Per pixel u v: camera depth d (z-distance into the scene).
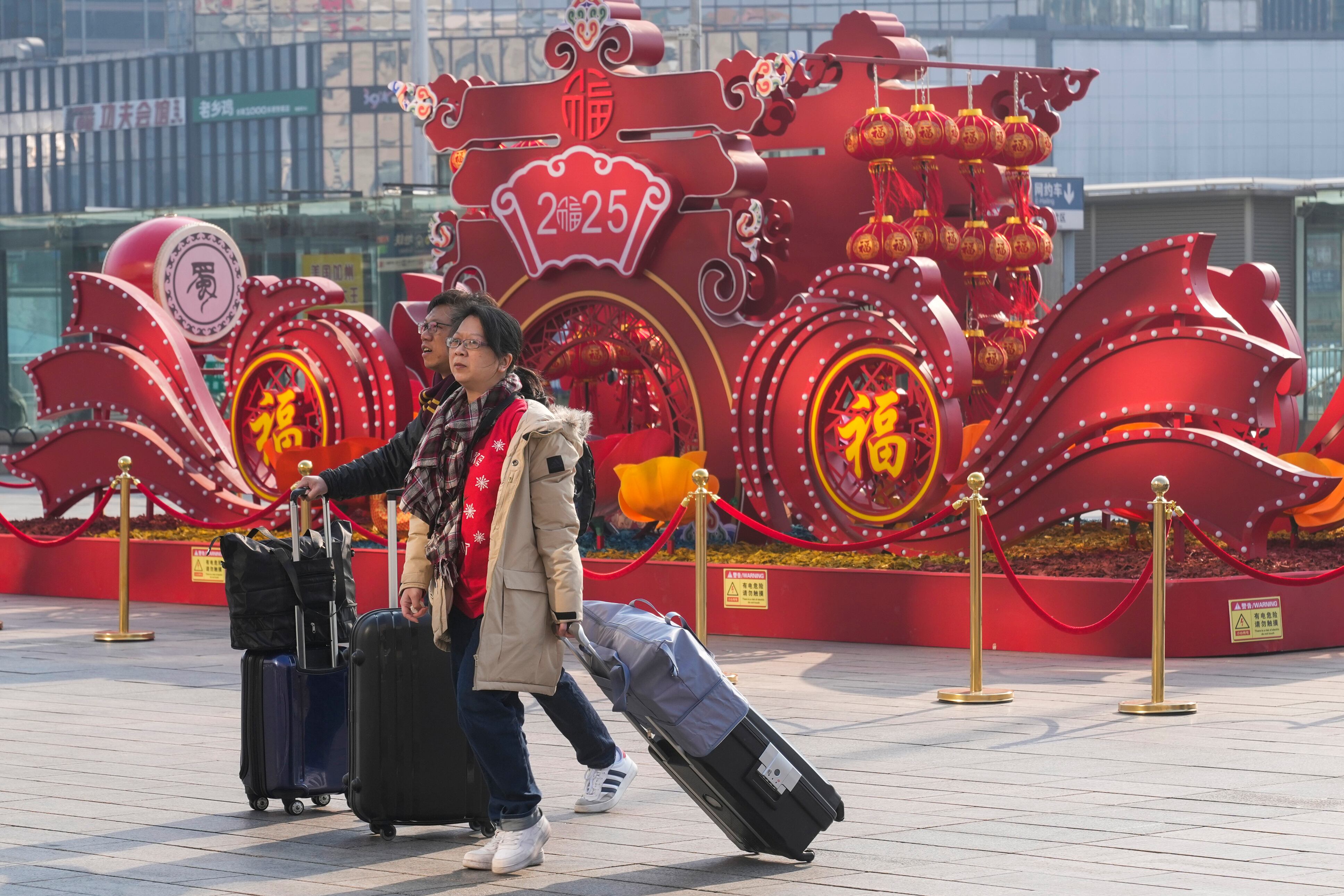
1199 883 5.57
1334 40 80.62
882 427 13.05
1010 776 7.45
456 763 6.48
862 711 9.29
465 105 15.62
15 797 7.30
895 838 6.32
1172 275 11.91
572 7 15.02
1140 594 9.65
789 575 12.48
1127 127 80.25
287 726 6.90
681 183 14.45
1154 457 11.84
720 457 14.41
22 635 13.09
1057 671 10.56
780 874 5.83
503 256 15.55
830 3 79.62
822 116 16.28
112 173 79.81
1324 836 6.22
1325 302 30.09
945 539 12.85
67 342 35.50
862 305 13.46
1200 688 9.80
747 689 10.10
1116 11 82.31
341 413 15.80
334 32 79.88
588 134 14.92
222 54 76.88
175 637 12.94
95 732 8.88
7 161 82.44
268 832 6.66
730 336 14.27
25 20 86.12
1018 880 5.65
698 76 14.29
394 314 16.47
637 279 14.73
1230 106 80.50
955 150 14.23
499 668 5.76
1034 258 14.70
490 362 6.04
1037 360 12.48
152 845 6.42
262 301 16.34
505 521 5.80
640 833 6.52
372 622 6.49
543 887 5.72
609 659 5.75
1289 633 11.34
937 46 79.38
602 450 14.17
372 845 6.43
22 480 32.31
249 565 6.91
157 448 16.50
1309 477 11.06
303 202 33.34
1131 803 6.84
